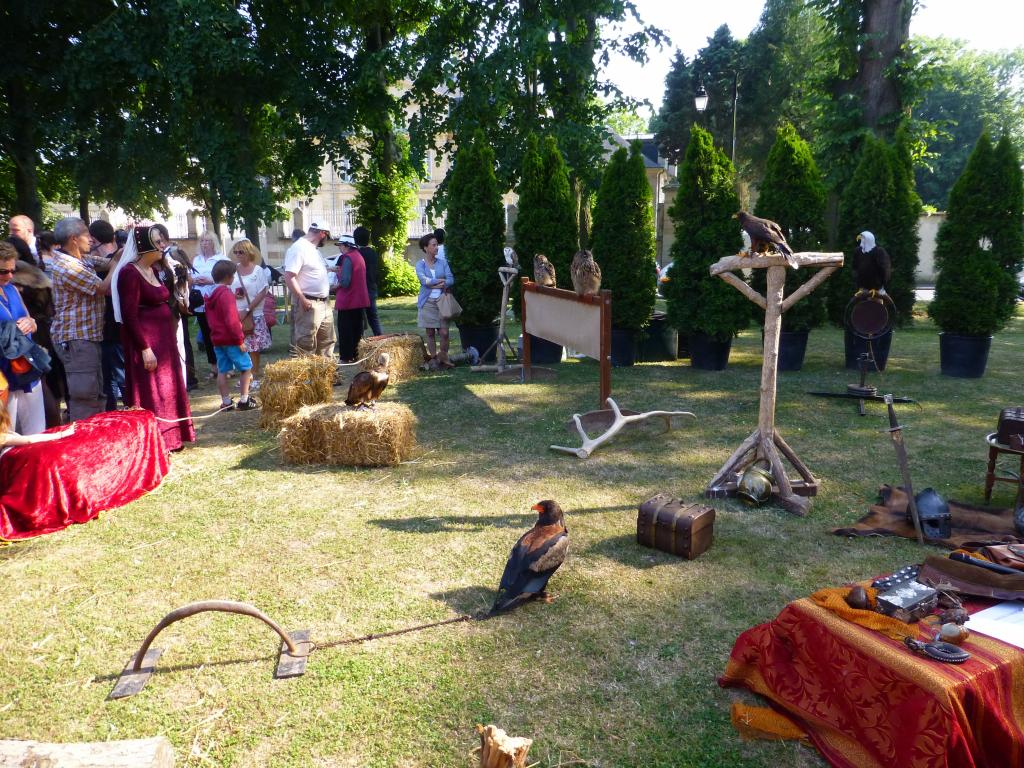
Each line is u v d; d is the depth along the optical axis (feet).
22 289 20.72
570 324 24.08
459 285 33.94
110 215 93.45
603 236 31.63
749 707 8.91
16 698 9.53
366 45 62.54
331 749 8.49
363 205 68.85
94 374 19.99
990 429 21.33
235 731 8.82
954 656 7.60
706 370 30.99
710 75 118.32
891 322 24.73
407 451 19.58
